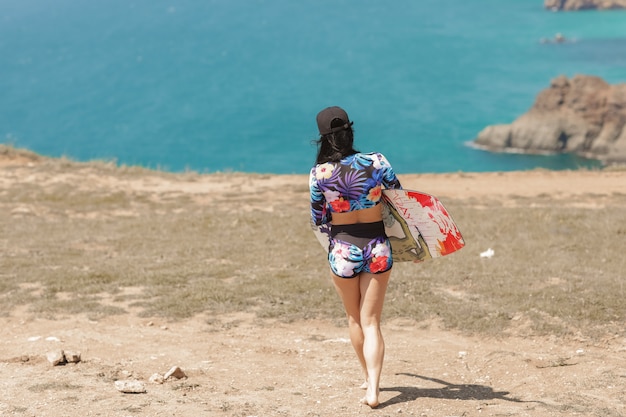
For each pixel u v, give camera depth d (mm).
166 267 12258
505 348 8117
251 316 9594
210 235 15328
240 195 22234
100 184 23500
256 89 132250
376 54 156625
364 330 5605
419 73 134625
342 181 5410
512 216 16500
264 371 6957
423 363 7395
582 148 75000
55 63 177375
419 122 100500
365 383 6234
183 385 6305
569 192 22219
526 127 78438
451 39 168625
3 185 22797
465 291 10422
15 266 12336
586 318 8945
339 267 5531
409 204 5543
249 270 12047
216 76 147000
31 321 9305
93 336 8430
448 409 5645
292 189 23094
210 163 90312
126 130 111312
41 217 18844
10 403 5586
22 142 107812
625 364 7238
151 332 8789
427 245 5773
